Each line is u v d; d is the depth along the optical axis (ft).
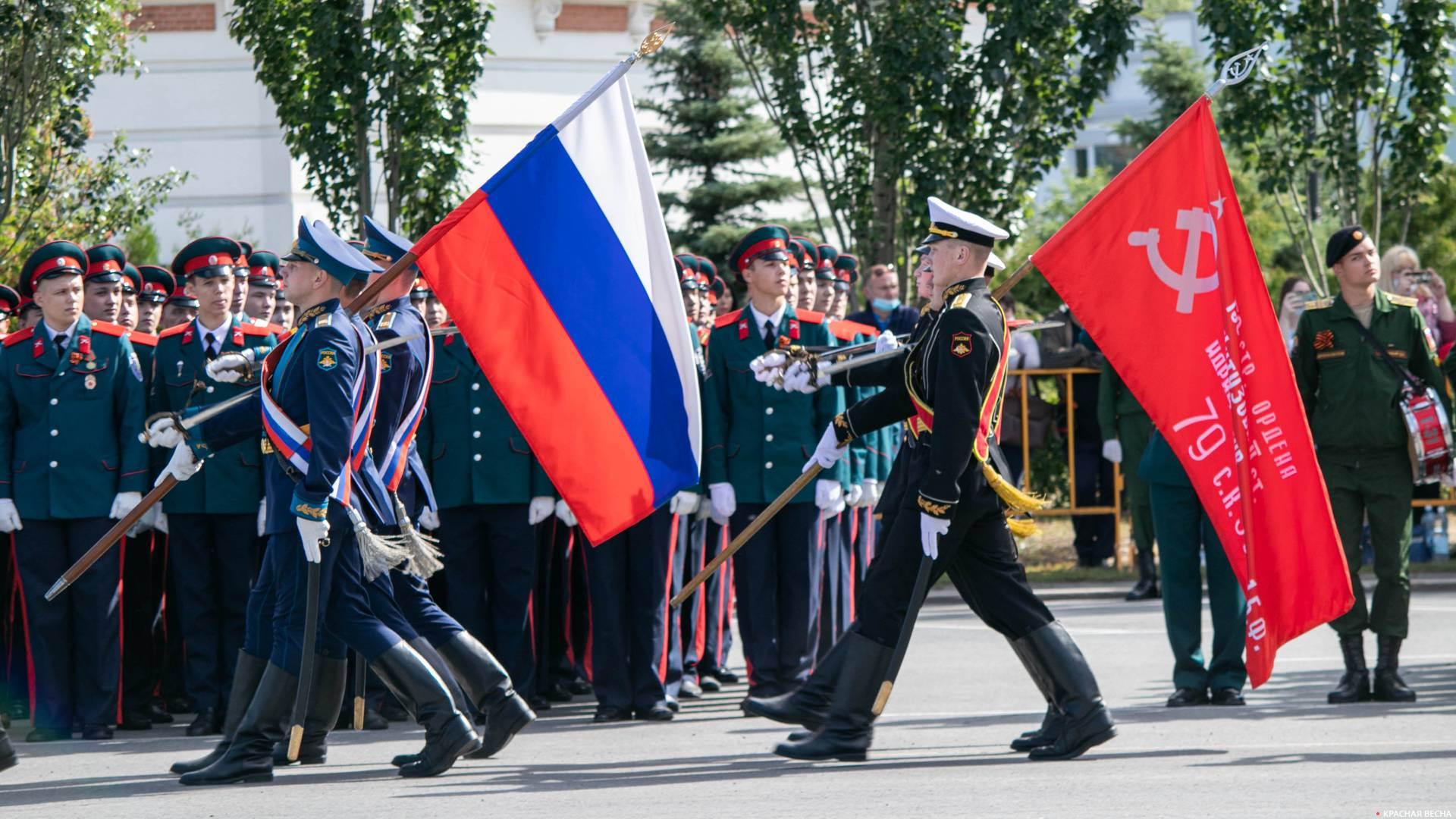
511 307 33.99
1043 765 32.55
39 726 42.63
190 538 43.73
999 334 31.63
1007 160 75.15
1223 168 34.32
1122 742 35.65
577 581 47.11
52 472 42.50
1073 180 127.54
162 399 44.14
